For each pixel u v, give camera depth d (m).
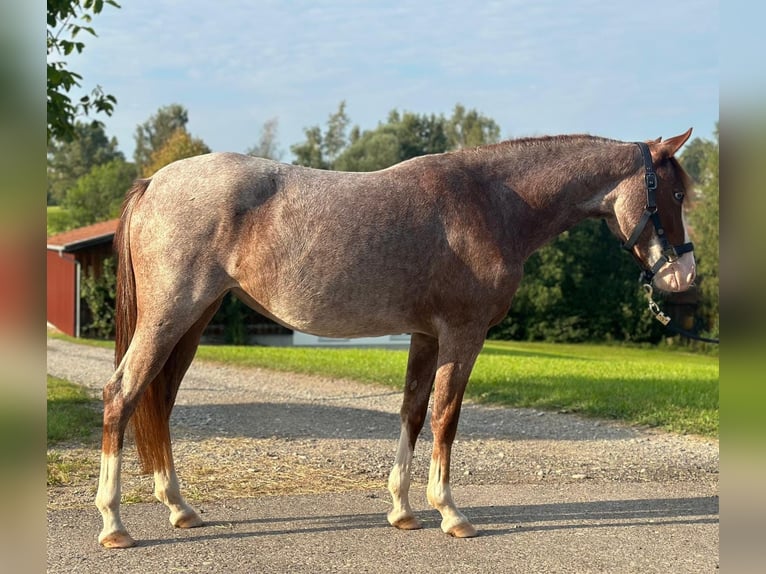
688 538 4.68
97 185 59.72
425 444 7.68
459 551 4.35
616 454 7.33
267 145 61.00
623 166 4.85
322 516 5.00
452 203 4.57
